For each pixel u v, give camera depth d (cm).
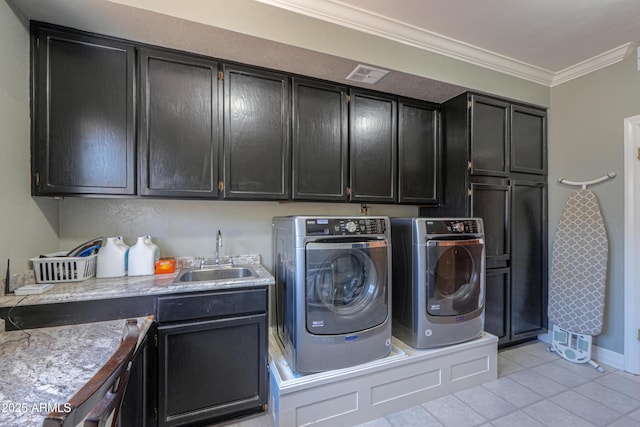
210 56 192
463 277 216
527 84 278
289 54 190
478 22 205
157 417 158
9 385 85
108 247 184
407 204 264
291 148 214
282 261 199
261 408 185
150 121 179
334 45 192
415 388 194
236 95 199
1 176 139
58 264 166
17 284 150
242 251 241
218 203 234
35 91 159
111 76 172
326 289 176
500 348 277
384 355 190
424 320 202
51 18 156
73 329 135
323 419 169
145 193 178
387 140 249
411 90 246
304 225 173
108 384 67
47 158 161
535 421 180
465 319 214
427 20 202
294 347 171
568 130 280
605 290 252
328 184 227
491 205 260
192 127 188
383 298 190
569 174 279
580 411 189
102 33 168
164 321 160
